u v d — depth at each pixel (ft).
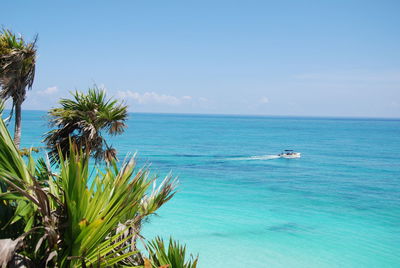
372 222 83.35
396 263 57.77
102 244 12.80
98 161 38.81
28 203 13.71
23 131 359.25
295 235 71.10
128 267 14.03
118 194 12.76
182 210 87.45
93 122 37.86
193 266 16.87
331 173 169.17
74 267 12.34
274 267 54.49
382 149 313.12
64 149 36.88
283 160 214.69
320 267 55.31
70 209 11.91
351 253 61.93
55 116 37.86
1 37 43.01
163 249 16.61
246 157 224.12
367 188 131.44
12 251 10.64
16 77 42.78
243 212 88.69
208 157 220.43
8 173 12.31
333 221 83.51
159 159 205.16
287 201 105.40
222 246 62.59
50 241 11.76
